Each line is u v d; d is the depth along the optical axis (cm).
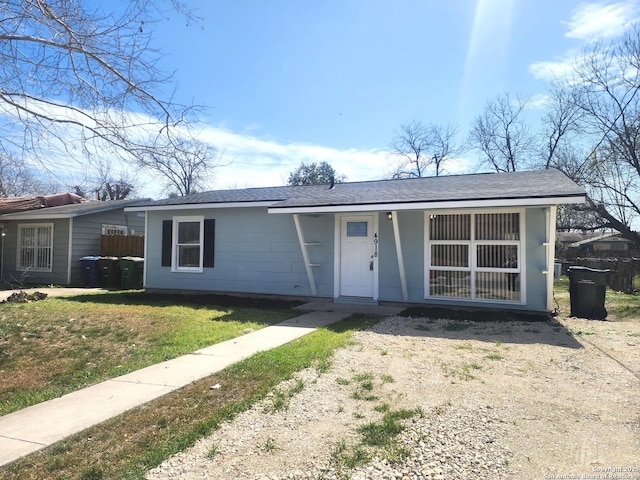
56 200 2014
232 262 1240
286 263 1175
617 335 739
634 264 1684
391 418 381
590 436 348
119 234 1884
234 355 605
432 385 472
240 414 397
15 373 550
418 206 889
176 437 351
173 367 550
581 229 2623
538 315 902
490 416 388
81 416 398
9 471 301
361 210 948
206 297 1223
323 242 1129
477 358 586
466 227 976
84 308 1048
